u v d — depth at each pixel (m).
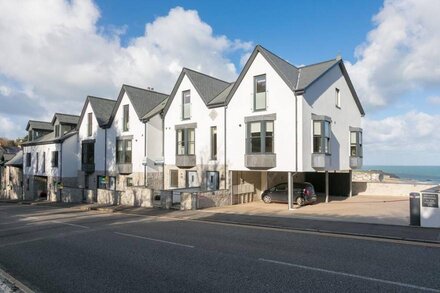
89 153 34.00
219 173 23.28
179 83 26.41
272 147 20.61
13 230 14.16
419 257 8.59
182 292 6.18
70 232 13.13
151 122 28.30
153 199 22.05
